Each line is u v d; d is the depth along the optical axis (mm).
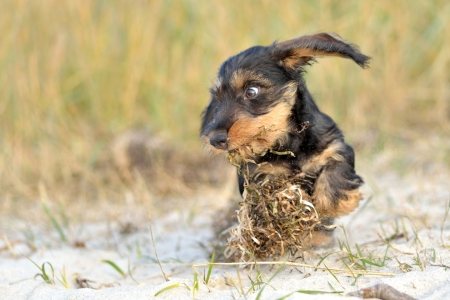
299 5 16344
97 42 16000
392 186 12258
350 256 7512
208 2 16125
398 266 7383
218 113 7656
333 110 15531
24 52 15312
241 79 7785
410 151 14344
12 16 15242
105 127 15672
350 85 16016
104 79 16031
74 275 8594
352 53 7734
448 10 16453
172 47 16141
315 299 6180
